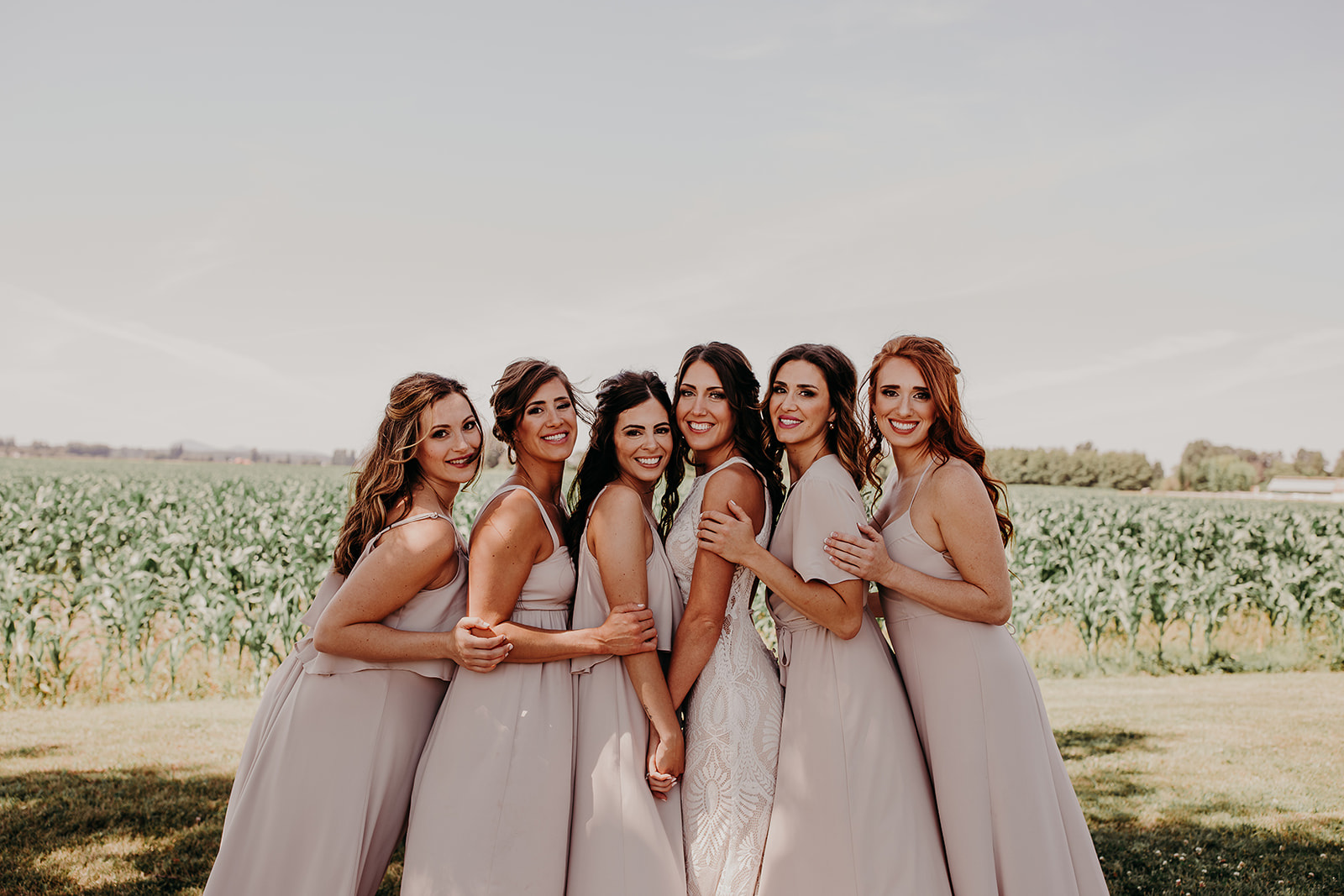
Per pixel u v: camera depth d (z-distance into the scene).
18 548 13.47
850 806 2.55
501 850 2.44
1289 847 4.34
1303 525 14.60
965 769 2.57
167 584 9.53
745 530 2.66
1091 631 9.91
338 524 13.00
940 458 2.81
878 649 2.79
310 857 2.51
